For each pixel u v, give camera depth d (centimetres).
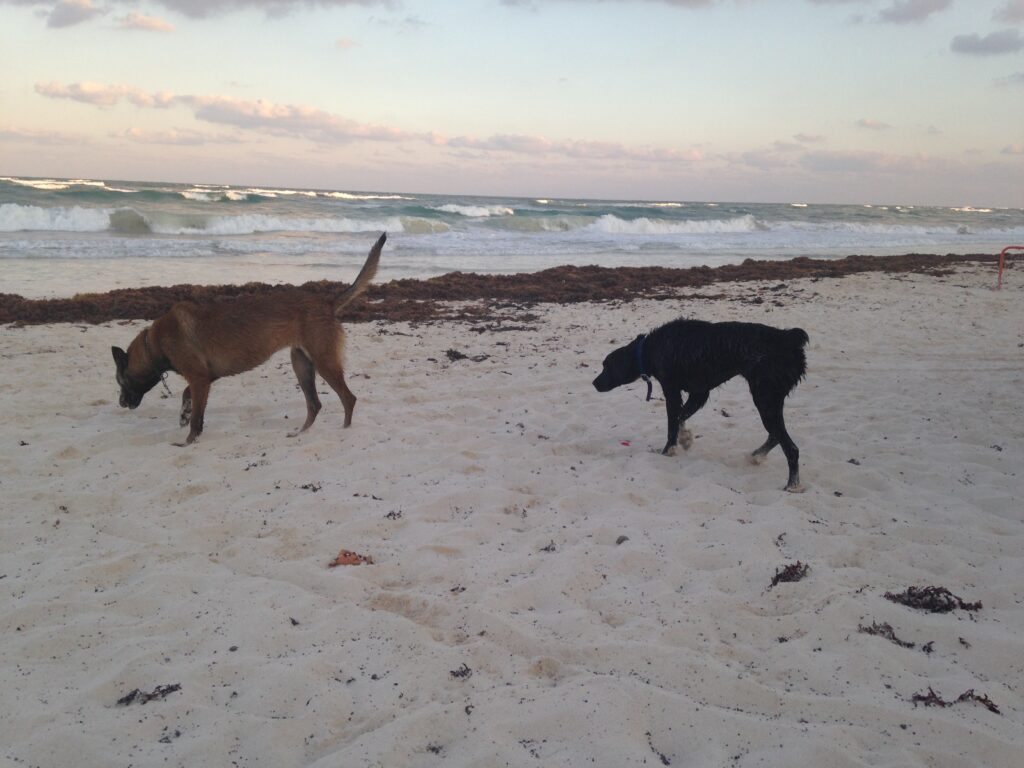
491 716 295
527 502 538
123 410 765
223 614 379
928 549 457
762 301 1480
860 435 698
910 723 294
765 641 361
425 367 968
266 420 737
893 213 6556
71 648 350
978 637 357
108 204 3297
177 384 884
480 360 1013
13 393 811
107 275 1719
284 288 1514
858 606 382
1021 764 271
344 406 702
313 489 558
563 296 1562
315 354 682
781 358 569
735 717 295
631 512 513
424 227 3356
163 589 405
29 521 496
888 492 561
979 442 675
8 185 3488
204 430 698
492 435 693
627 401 819
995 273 1914
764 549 457
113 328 1172
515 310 1424
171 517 504
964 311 1358
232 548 459
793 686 325
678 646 351
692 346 605
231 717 296
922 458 633
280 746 282
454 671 329
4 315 1209
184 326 649
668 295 1569
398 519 502
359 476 586
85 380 877
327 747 284
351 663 337
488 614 372
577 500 540
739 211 5725
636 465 612
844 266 2050
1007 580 418
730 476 594
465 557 449
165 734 291
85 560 441
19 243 2161
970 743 281
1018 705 308
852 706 304
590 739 282
